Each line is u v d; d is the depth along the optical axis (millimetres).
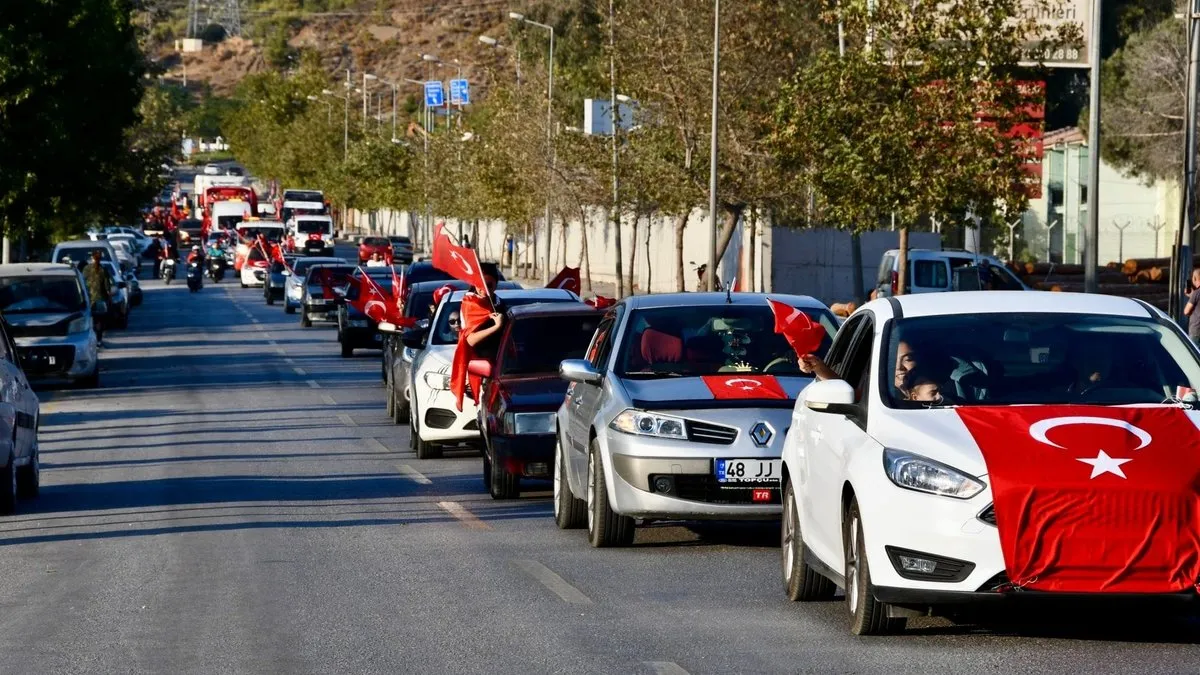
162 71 116562
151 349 65500
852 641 13812
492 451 24625
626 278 113312
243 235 133125
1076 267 71375
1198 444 12820
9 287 49344
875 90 48500
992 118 48625
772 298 21203
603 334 21562
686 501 18500
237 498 25422
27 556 20047
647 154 76500
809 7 77000
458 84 139750
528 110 100688
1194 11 47219
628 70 76625
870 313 15281
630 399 19172
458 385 26656
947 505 12633
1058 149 94312
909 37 47812
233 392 47250
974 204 49719
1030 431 12969
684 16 72625
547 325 26078
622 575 17781
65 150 66188
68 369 47875
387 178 168125
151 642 14422
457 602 16234
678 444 18578
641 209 85250
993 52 47750
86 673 13164
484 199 116000
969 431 13062
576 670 12969
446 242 26500
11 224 67062
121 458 31781
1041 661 12867
